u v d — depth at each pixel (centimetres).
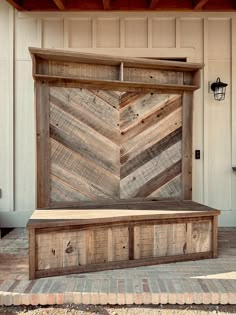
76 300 196
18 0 353
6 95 375
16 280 215
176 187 315
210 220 263
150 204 292
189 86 311
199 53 378
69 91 287
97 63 293
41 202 278
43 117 279
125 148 302
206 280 216
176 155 315
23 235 337
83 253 231
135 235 243
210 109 381
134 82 296
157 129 310
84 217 235
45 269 221
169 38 376
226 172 381
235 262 253
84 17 372
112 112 298
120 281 214
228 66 380
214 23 378
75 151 289
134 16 373
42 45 372
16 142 377
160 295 196
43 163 279
